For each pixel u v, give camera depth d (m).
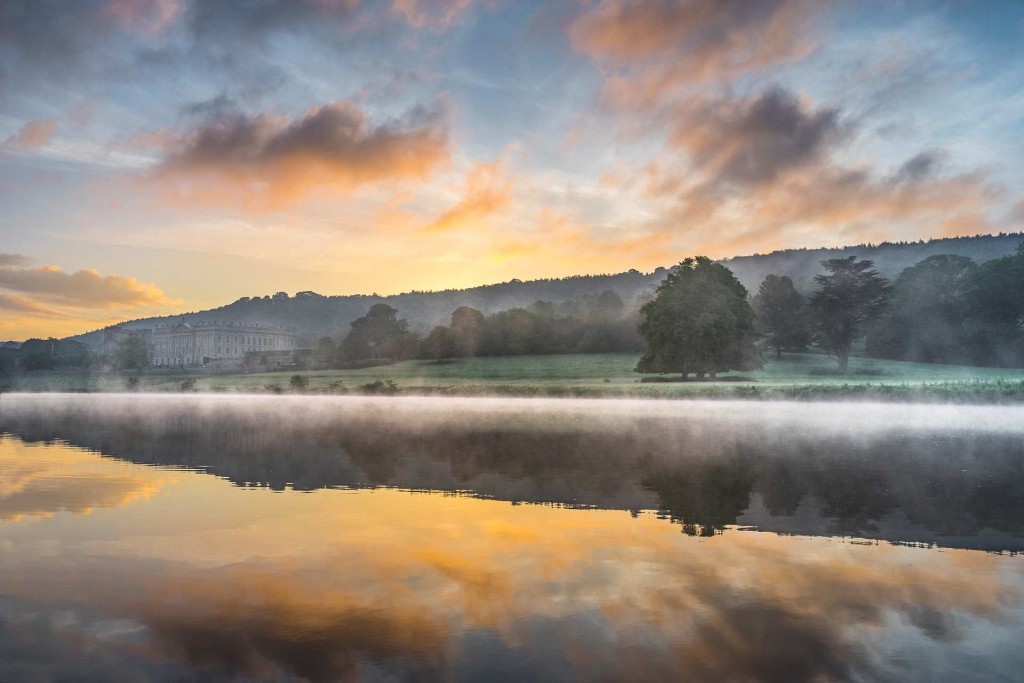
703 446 22.55
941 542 9.52
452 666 5.65
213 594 7.42
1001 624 6.46
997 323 95.38
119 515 11.48
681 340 78.31
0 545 9.49
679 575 8.01
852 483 14.62
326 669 5.60
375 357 144.62
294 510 11.88
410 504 12.45
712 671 5.55
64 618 6.73
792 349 110.50
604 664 5.66
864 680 5.38
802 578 7.86
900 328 104.00
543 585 7.66
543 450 21.33
